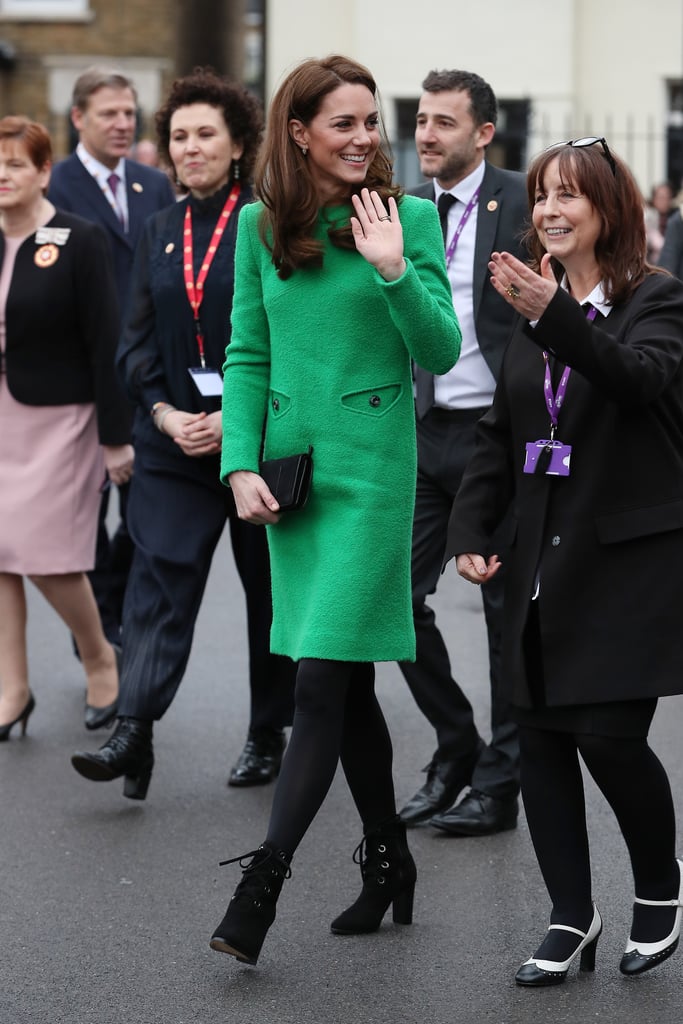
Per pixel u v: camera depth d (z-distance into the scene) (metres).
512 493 7.82
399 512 7.68
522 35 41.66
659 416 7.30
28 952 8.01
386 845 8.12
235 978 7.65
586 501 7.28
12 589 11.74
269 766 10.80
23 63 41.75
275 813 7.49
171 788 10.68
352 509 7.60
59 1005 7.37
